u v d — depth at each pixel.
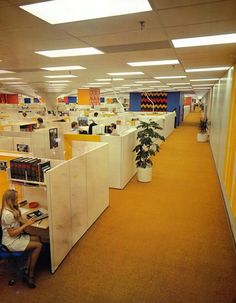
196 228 3.53
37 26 2.58
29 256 2.45
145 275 2.59
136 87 12.70
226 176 4.27
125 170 5.19
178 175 6.00
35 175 2.70
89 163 3.33
